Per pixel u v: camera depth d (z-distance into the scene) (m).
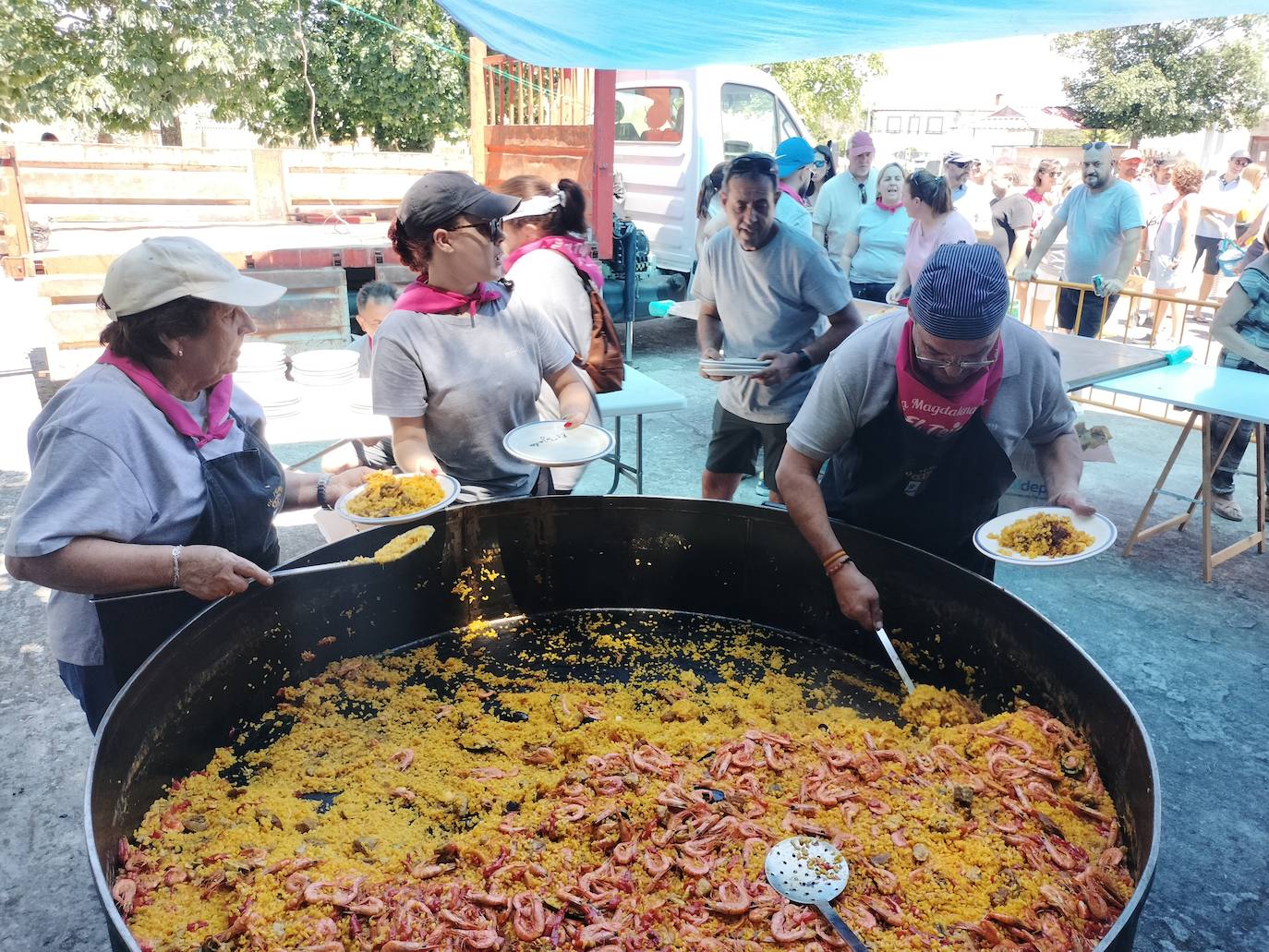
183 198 7.61
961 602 2.24
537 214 3.37
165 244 1.78
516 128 7.79
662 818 1.76
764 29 4.55
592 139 6.95
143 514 1.81
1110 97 22.89
